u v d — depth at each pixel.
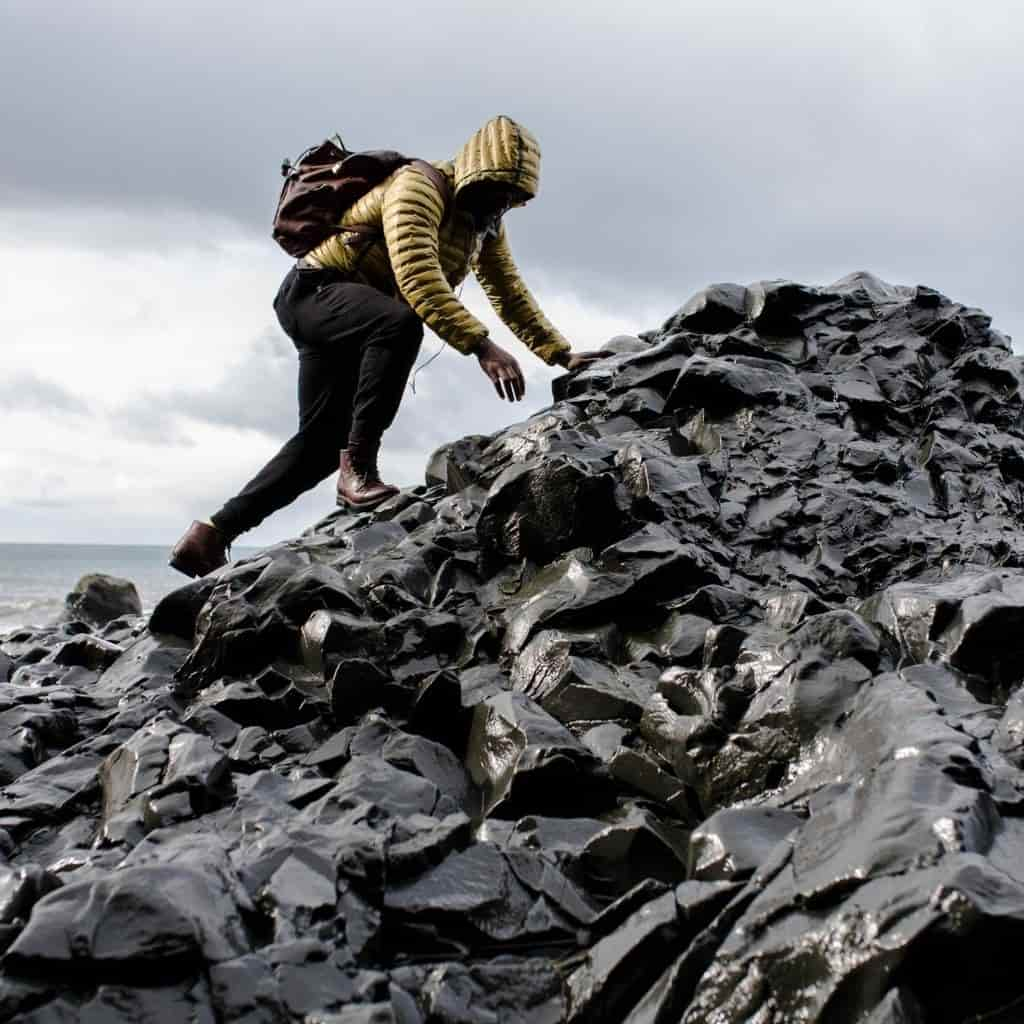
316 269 4.93
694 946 1.93
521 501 4.01
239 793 2.86
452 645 3.77
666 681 3.10
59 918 1.99
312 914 2.14
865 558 4.12
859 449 4.63
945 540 4.16
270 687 3.60
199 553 4.96
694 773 2.81
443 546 4.28
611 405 5.14
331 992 1.96
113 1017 1.88
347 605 3.78
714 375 4.89
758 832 2.24
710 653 3.13
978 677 2.81
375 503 4.96
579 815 2.86
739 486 4.48
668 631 3.50
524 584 3.99
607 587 3.64
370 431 4.90
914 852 1.85
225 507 5.05
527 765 2.82
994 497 4.57
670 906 2.09
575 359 5.64
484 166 4.70
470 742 3.21
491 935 2.28
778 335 5.54
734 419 4.90
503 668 3.62
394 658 3.60
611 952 2.05
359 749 3.14
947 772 2.09
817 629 2.89
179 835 2.65
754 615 3.52
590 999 1.99
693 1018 1.83
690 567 3.67
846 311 5.77
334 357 4.96
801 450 4.66
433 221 4.69
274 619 3.72
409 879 2.38
